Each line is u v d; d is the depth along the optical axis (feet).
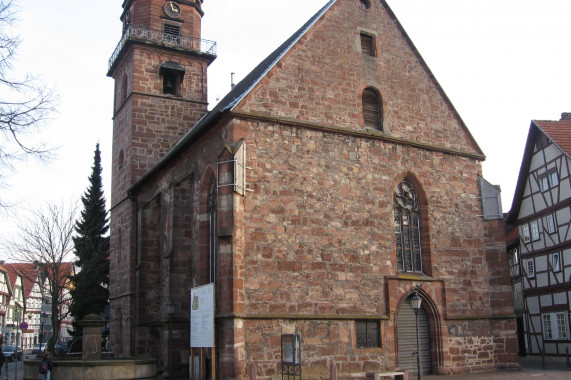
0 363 89.35
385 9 93.86
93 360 76.59
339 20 87.61
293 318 71.41
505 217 153.99
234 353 65.46
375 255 80.74
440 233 89.04
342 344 74.59
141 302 100.63
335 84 84.02
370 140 85.15
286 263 73.05
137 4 131.23
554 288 123.44
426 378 77.97
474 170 96.32
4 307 289.53
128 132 124.67
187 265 86.74
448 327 85.15
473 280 89.97
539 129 126.93
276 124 76.89
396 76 91.66
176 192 88.12
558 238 122.62
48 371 73.97
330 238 77.36
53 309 138.41
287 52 80.69
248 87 80.69
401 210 86.89
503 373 83.97
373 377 64.64
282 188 75.15
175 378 82.74
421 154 90.63
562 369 94.07
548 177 126.11
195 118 129.90
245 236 71.05
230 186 70.13
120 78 135.85
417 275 85.05
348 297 76.79
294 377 64.90
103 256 168.76
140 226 103.40
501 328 89.76
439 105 95.45
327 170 79.61
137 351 98.94
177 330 84.58
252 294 69.82
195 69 132.87
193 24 134.72
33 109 49.29
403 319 82.38
